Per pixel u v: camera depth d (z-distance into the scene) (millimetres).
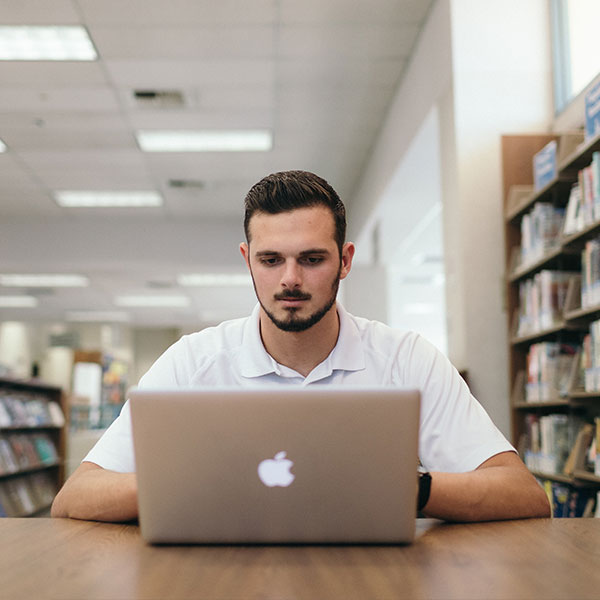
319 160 7129
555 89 4047
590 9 3721
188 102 5734
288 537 1024
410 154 5234
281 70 5227
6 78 5285
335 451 1008
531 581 841
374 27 4680
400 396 1006
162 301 13250
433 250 8500
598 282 2805
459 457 1416
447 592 803
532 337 3385
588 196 2854
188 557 974
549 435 3176
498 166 4012
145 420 1020
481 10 4117
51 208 8469
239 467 1014
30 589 830
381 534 1016
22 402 6605
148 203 8328
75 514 1270
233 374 1618
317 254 1339
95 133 6312
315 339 1523
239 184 7707
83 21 4547
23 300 12836
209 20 4535
